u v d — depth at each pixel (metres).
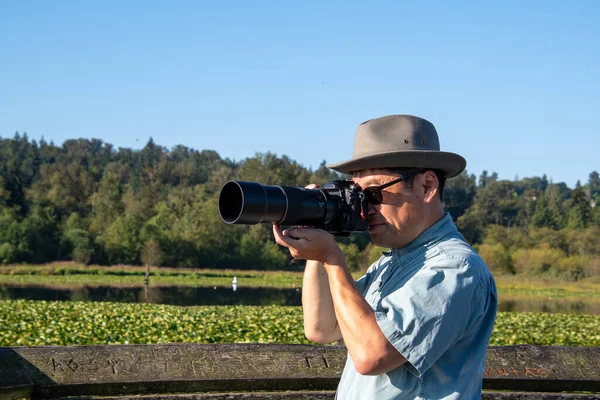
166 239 75.50
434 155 2.60
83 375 4.21
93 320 14.77
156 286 50.22
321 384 4.57
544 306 41.47
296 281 62.69
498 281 64.81
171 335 12.00
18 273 60.81
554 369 4.92
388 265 2.81
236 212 2.55
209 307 21.58
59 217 96.81
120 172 147.50
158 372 4.34
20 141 170.50
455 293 2.36
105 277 58.69
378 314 2.37
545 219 104.75
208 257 76.56
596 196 177.12
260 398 4.41
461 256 2.48
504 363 4.92
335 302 2.46
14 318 15.00
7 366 4.07
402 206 2.62
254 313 18.80
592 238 77.50
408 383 2.44
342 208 2.63
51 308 18.47
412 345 2.30
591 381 4.86
